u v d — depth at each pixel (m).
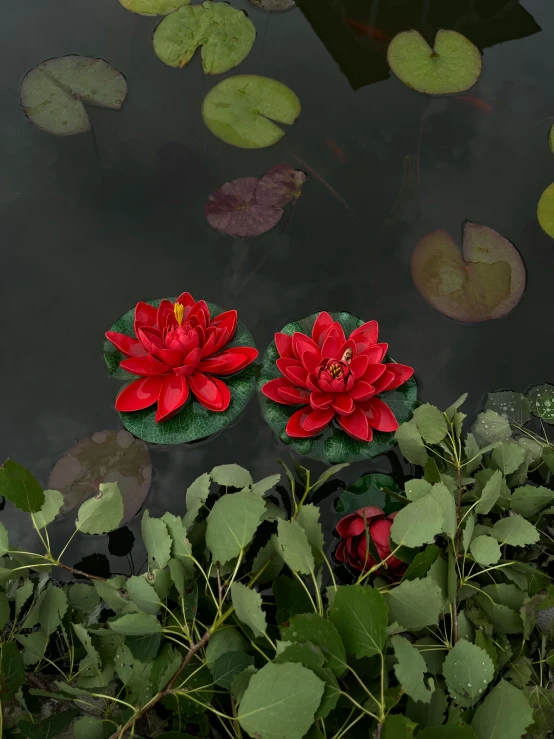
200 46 1.51
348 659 1.03
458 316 1.32
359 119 1.48
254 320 1.30
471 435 1.21
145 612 1.05
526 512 1.16
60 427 1.23
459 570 1.11
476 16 1.60
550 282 1.35
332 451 1.21
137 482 1.20
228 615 1.04
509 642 1.11
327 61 1.53
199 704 1.01
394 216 1.39
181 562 1.06
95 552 1.17
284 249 1.36
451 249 1.35
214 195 1.37
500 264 1.34
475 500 1.17
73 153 1.42
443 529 1.07
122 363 1.20
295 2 1.58
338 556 1.15
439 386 1.28
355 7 1.59
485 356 1.31
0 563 1.09
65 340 1.29
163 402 1.20
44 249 1.34
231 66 1.50
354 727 1.01
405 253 1.37
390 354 1.30
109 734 1.02
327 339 1.21
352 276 1.35
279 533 1.04
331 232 1.38
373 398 1.23
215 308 1.30
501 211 1.40
